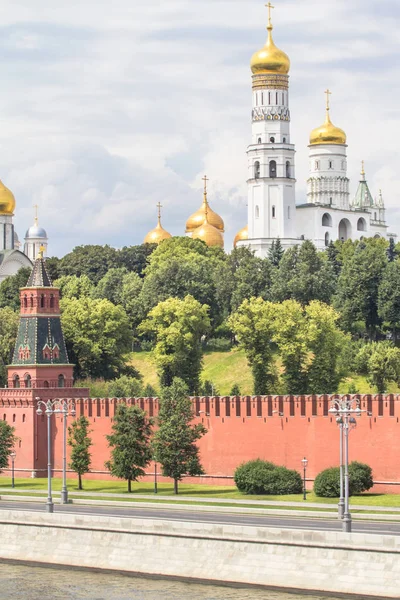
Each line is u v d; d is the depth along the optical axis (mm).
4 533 175125
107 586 156125
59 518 170875
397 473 195625
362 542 145250
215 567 154875
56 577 162125
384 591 141625
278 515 176250
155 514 179500
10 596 153000
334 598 144875
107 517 166000
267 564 151125
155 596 149875
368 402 198875
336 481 192500
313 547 148250
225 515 177250
